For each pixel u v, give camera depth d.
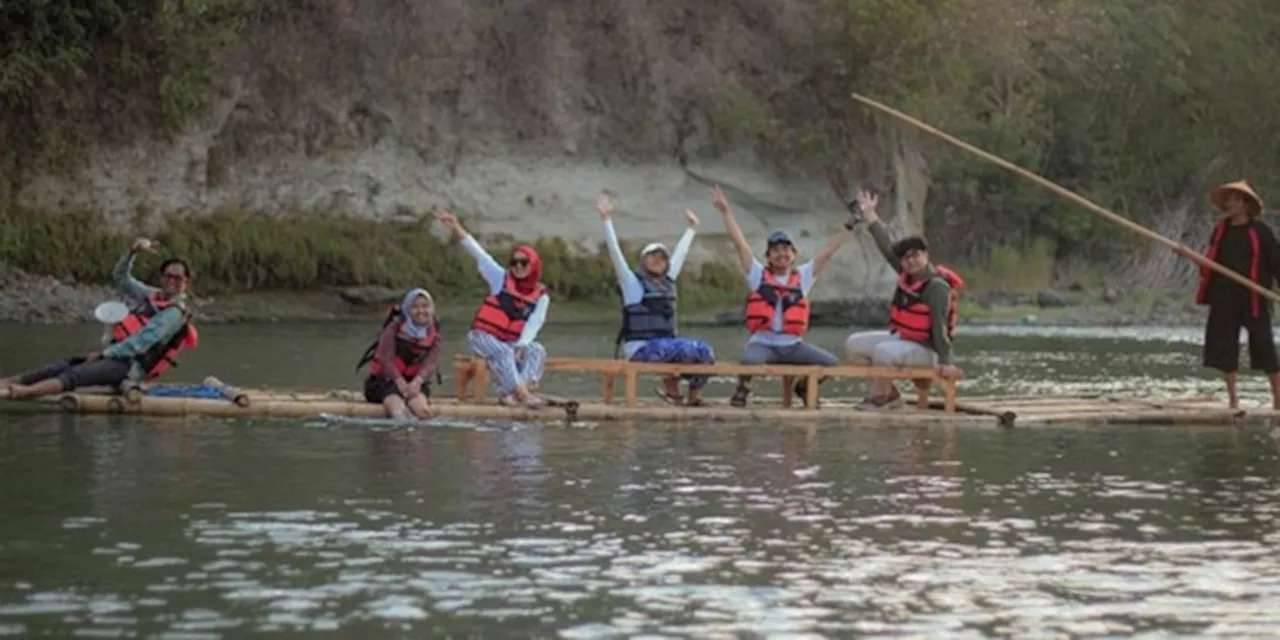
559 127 34.53
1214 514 9.76
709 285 34.09
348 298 31.50
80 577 7.63
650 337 14.76
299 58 32.62
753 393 17.58
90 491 9.81
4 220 29.66
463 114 33.94
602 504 9.70
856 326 34.19
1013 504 10.02
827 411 14.54
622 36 35.19
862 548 8.57
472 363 14.52
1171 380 20.17
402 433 12.87
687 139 35.59
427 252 32.41
